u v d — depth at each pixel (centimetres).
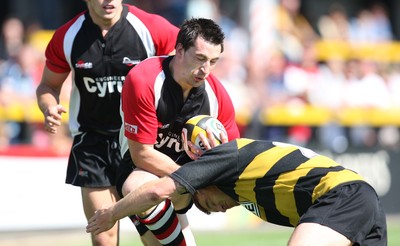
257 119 4509
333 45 5209
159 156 1970
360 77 5059
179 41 1931
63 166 3894
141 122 1955
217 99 2023
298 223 1773
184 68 1922
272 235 3841
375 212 1784
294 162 1808
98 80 2200
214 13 5175
